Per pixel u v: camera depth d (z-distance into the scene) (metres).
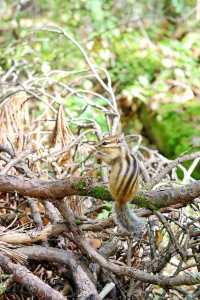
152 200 3.30
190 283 3.43
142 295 4.18
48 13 12.77
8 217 4.61
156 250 4.49
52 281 4.32
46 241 4.25
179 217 4.55
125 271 3.67
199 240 4.28
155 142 10.30
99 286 4.11
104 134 5.66
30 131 5.75
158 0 13.80
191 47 12.71
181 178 8.05
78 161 5.31
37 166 4.99
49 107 5.98
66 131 5.18
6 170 4.56
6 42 11.60
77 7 12.27
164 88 11.10
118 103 10.98
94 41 11.27
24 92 6.12
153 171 5.90
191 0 14.05
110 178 3.02
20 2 12.13
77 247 4.17
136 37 12.07
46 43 10.19
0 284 3.65
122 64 11.38
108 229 4.54
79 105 8.30
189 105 10.73
